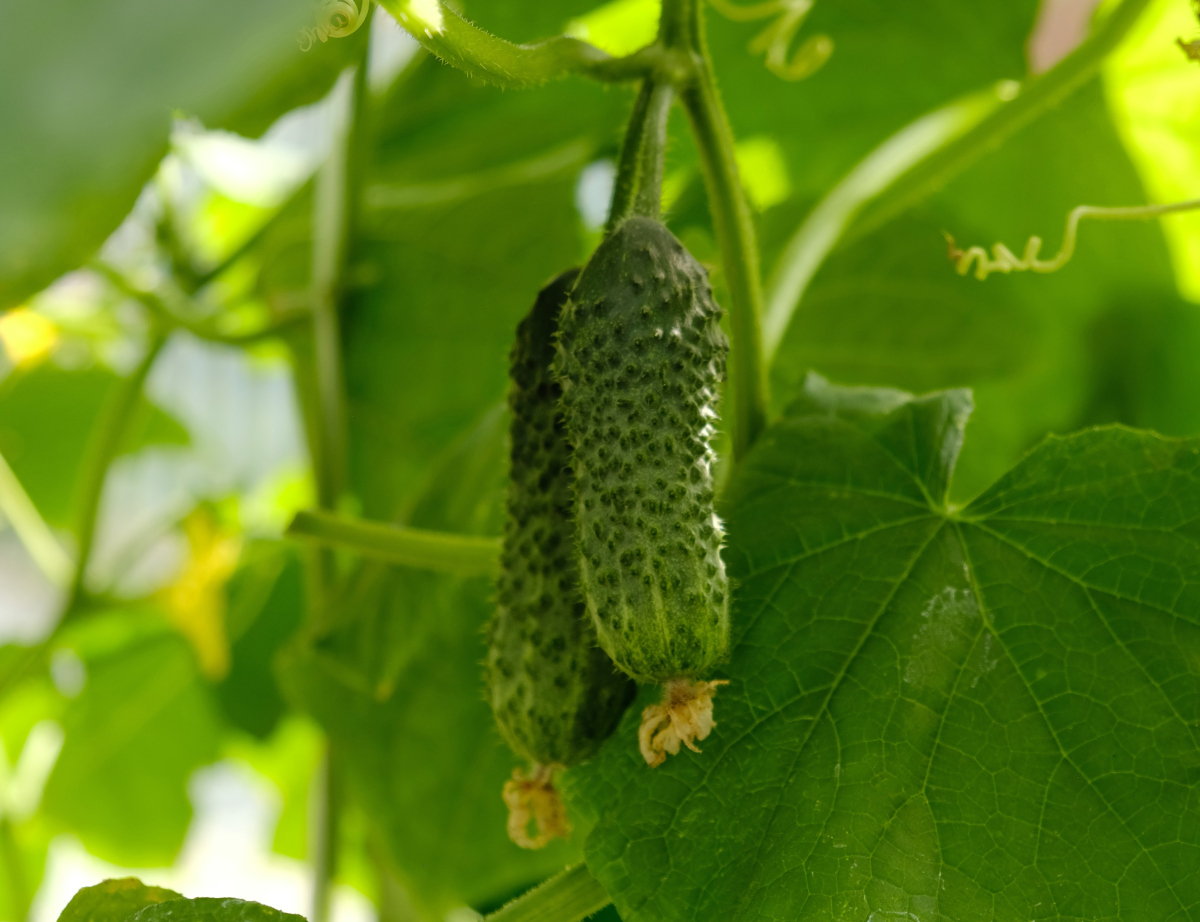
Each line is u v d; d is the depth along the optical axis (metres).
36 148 0.35
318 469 1.02
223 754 1.32
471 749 0.91
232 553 1.10
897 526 0.70
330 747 0.93
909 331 0.98
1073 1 1.05
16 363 1.16
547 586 0.68
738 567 0.70
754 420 0.73
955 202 1.14
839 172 1.18
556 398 0.69
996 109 0.85
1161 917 0.64
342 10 0.62
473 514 0.85
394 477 1.10
